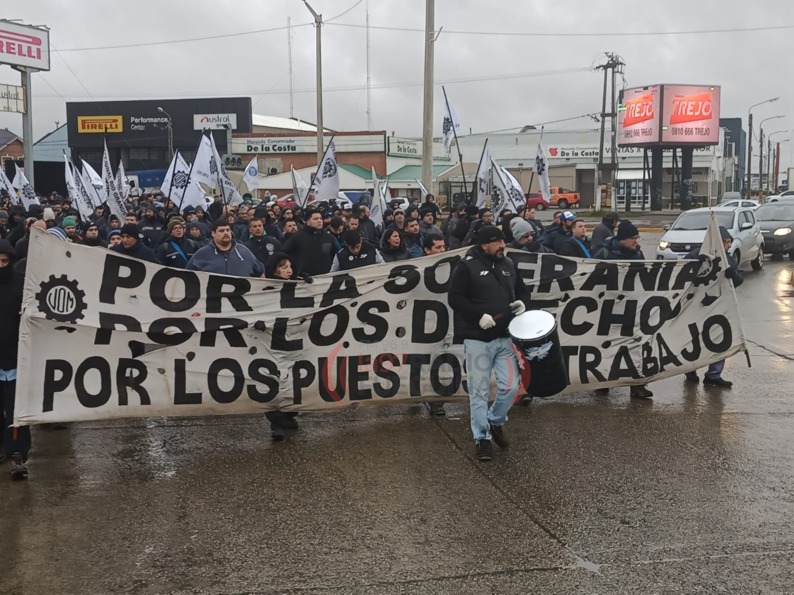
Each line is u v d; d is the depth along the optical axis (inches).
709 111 2124.8
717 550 181.9
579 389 310.2
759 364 376.8
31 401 238.1
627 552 181.0
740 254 713.6
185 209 579.2
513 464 240.1
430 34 785.6
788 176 3068.4
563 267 308.0
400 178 2224.4
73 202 827.4
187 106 2444.6
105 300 251.1
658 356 315.9
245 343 267.9
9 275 235.8
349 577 169.9
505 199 567.5
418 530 193.2
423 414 297.4
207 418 294.0
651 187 2192.4
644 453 249.0
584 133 2694.4
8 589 165.5
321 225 372.8
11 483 227.0
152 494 217.9
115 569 174.2
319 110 1167.6
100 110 2459.4
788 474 230.1
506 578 169.2
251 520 199.9
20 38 1213.1
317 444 261.4
